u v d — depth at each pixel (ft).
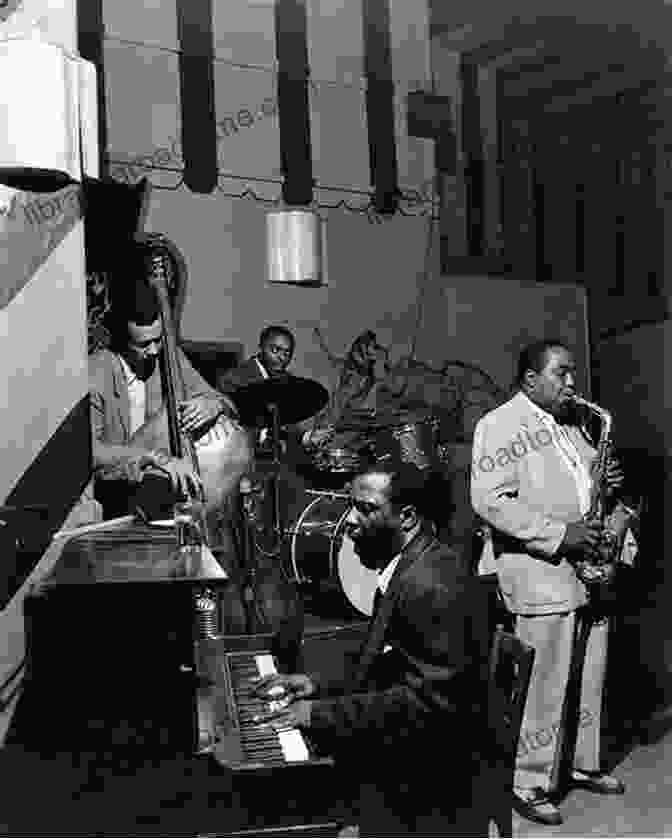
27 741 6.03
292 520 14.83
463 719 6.97
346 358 19.07
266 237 18.25
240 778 6.16
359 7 19.36
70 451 9.33
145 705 6.12
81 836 6.00
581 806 11.97
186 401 13.29
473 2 20.30
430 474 8.17
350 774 6.64
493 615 12.78
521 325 21.02
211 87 17.71
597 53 21.04
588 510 12.41
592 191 21.74
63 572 6.49
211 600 9.36
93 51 16.56
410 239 19.92
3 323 9.16
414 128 19.98
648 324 20.36
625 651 17.57
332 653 10.05
